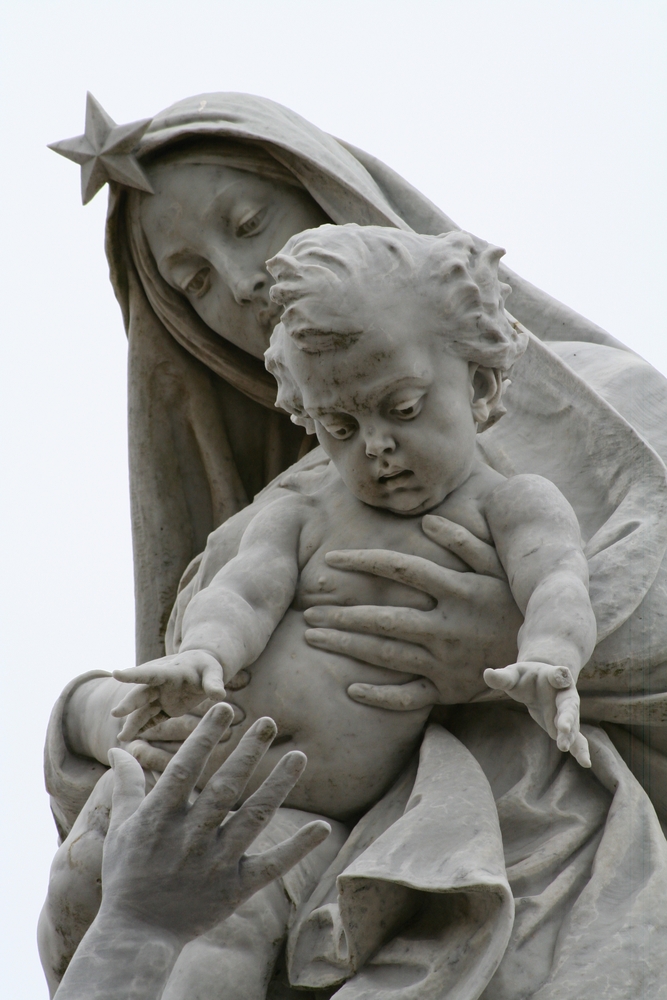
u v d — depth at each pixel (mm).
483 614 8539
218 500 11594
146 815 7340
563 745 7266
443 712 8977
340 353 8148
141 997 6996
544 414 9812
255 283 10516
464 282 8367
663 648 8852
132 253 11148
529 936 7895
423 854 7797
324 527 9023
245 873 7309
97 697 9875
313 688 8625
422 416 8398
